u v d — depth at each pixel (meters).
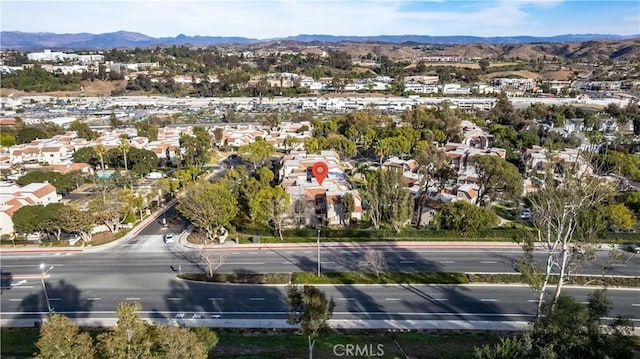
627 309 49.62
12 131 159.75
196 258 65.44
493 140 143.75
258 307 51.00
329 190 82.31
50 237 74.12
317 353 41.19
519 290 54.78
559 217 41.56
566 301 32.34
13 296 54.59
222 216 70.00
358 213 80.56
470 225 70.56
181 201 73.56
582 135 139.00
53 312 50.38
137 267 62.56
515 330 45.97
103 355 26.03
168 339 27.80
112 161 120.75
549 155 87.06
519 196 80.75
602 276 56.81
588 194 45.44
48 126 177.38
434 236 71.88
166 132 163.12
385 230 73.31
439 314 49.34
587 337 29.88
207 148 134.75
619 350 29.77
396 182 74.69
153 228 78.62
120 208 76.12
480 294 53.88
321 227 76.69
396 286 56.00
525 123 165.88
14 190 88.88
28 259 65.88
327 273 58.97
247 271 60.38
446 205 74.94
